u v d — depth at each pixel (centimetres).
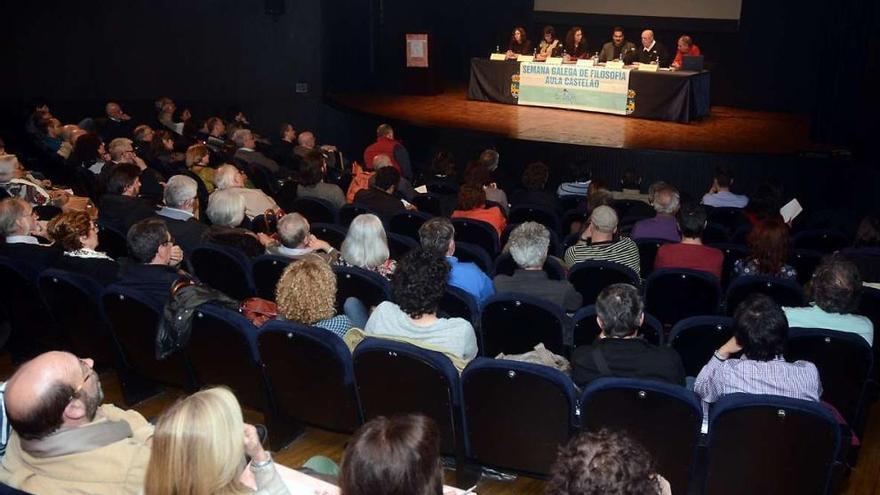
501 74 1384
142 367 428
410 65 1495
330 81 1491
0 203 480
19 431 220
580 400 321
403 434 183
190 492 193
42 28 1341
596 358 331
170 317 380
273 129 1502
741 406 299
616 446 180
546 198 804
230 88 1480
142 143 920
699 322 387
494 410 338
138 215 581
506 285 446
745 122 1291
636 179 910
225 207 541
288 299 368
